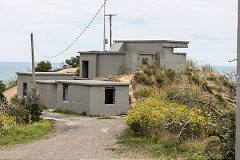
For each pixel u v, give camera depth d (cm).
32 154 1240
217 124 1236
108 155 1223
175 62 3778
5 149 1327
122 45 3969
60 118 2352
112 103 2617
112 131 1781
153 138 1469
